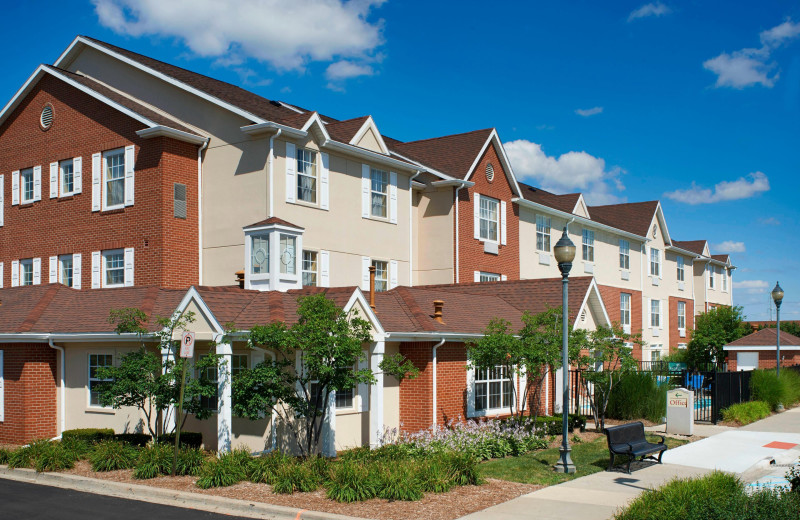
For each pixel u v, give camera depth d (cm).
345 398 1753
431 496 1221
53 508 1170
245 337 1520
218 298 1588
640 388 2316
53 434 1908
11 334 1828
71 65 2761
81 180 2470
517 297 2441
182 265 2278
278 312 1612
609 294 4166
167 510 1159
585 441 1911
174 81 2416
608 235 4222
